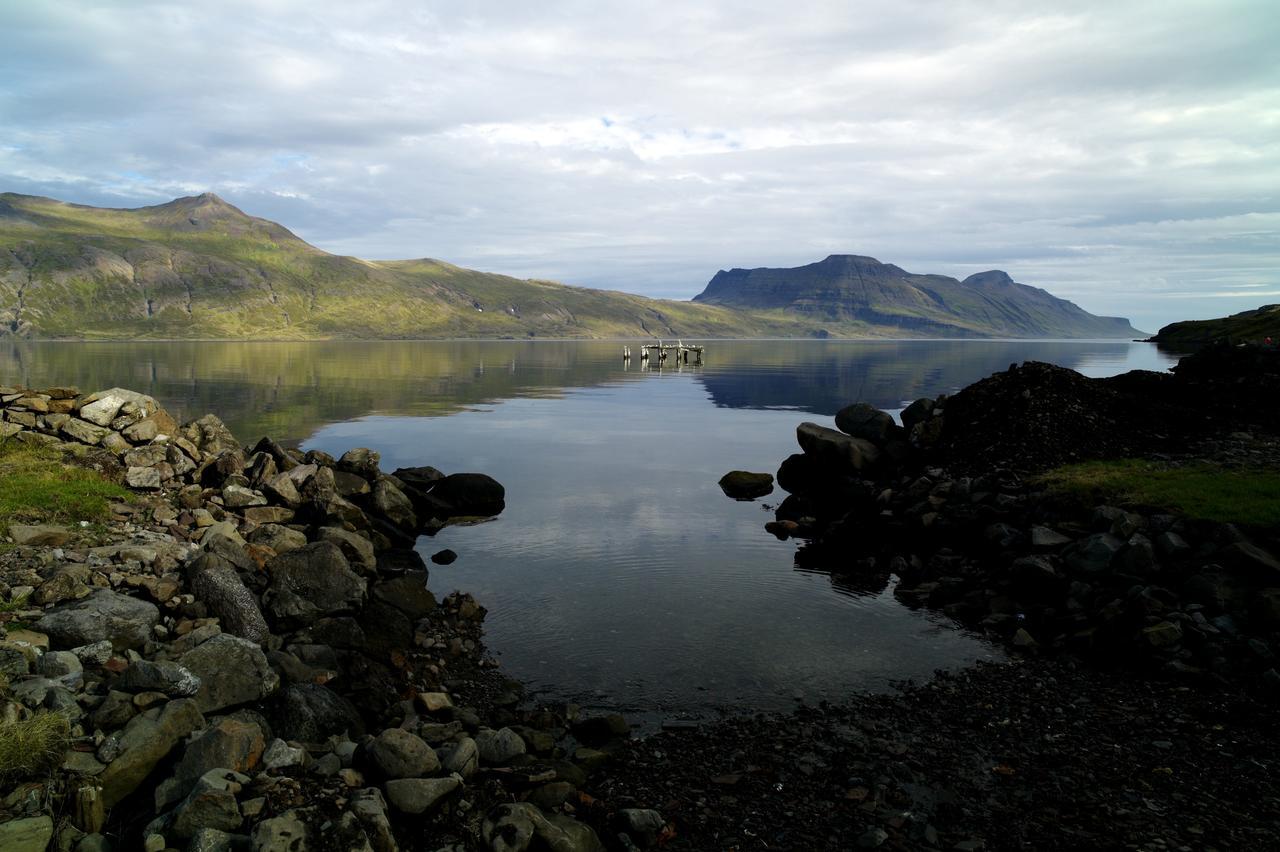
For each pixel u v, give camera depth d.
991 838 9.11
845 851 8.91
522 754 10.98
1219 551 16.44
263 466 24.56
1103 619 15.77
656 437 47.78
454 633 16.45
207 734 9.34
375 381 91.31
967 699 13.24
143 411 25.06
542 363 145.75
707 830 9.36
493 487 28.75
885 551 22.94
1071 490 21.62
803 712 12.80
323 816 8.34
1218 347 35.72
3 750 8.48
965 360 160.00
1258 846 8.82
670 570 21.28
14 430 22.28
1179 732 11.80
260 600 15.70
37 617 12.57
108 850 8.12
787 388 87.06
